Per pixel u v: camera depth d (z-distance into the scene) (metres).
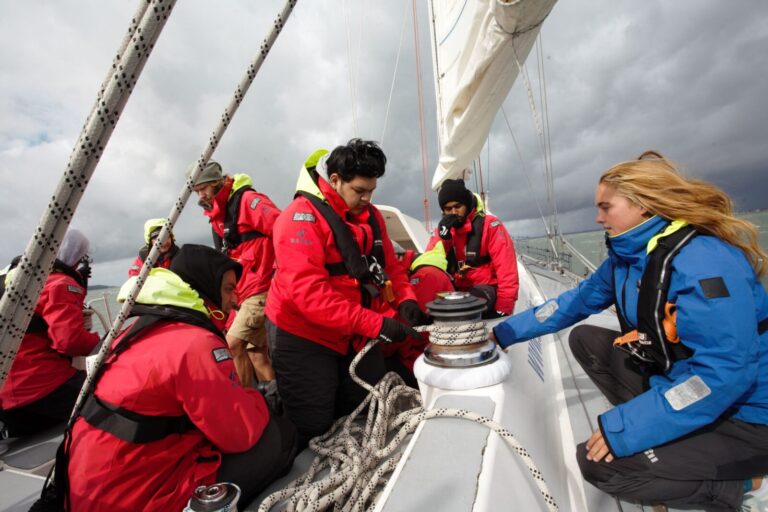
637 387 1.47
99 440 1.11
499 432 0.94
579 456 1.21
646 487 1.11
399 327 1.54
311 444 1.52
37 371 2.20
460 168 3.83
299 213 1.64
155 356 1.12
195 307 1.29
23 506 1.65
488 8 2.35
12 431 2.22
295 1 0.63
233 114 0.74
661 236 1.12
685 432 1.03
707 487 1.07
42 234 0.66
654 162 1.17
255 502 1.35
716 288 0.98
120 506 1.12
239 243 2.84
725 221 1.06
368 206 1.85
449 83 3.25
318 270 1.58
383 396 1.52
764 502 1.08
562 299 1.58
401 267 2.07
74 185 0.64
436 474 0.82
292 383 1.65
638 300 1.17
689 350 1.11
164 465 1.17
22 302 0.69
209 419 1.16
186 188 0.81
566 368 2.10
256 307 2.69
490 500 0.76
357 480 1.20
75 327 2.17
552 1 2.07
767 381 1.06
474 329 1.21
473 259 2.71
